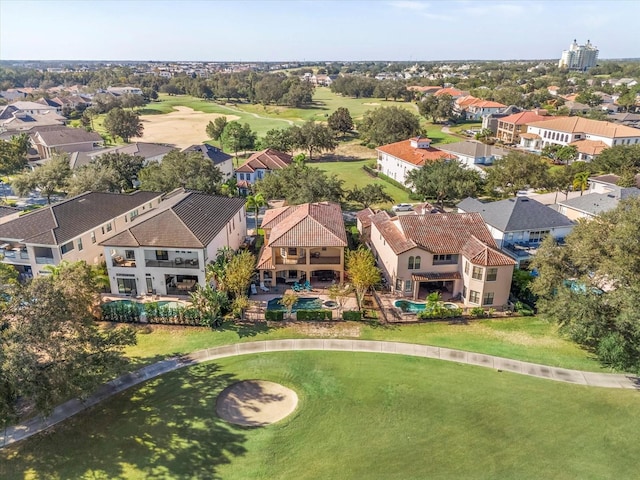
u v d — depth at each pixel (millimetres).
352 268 48031
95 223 58500
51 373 29672
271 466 28938
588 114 163375
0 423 28828
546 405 33938
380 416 33000
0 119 178250
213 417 33062
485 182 87750
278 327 44969
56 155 97375
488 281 47281
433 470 28406
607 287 45062
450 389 35781
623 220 40188
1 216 66188
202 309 45031
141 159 97312
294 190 78938
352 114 199625
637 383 36469
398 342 42344
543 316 40562
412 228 52500
